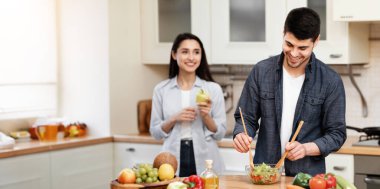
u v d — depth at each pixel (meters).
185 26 4.48
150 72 4.81
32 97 4.41
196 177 2.45
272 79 2.85
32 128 4.30
